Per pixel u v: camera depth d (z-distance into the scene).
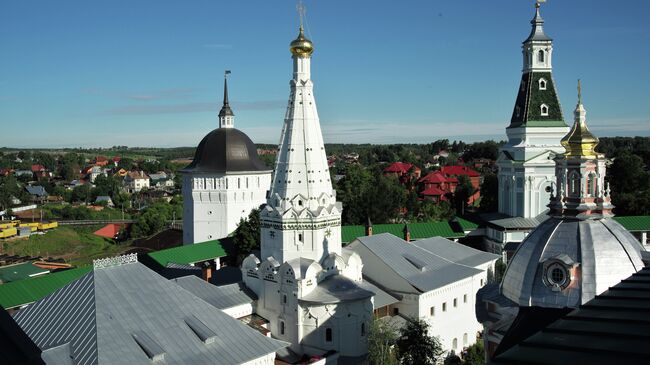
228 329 55.75
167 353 49.88
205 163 134.25
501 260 102.12
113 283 54.41
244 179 133.75
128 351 48.38
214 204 132.88
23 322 52.88
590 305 30.48
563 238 44.66
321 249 69.69
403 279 77.19
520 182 119.88
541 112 120.00
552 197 47.75
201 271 92.81
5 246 179.62
